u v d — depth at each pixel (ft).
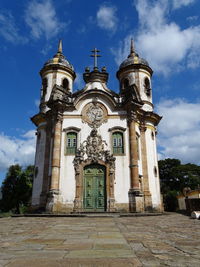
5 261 13.61
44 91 93.09
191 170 160.15
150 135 83.61
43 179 75.46
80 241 20.16
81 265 12.75
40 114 85.30
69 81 95.14
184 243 19.30
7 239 21.67
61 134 74.43
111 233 25.34
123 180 69.15
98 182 70.03
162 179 167.63
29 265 12.75
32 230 28.94
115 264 12.94
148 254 15.31
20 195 121.70
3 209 122.83
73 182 69.51
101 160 71.10
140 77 91.76
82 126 75.25
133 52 100.37
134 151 71.10
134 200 66.33
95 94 78.18
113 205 66.54
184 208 100.17
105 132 74.54
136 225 34.58
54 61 95.30
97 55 87.76
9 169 127.13
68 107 76.84
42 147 82.38
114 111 76.64
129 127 74.23
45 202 72.33
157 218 49.70
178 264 12.91
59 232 26.50
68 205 67.51
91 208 67.87
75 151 73.20
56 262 13.33
